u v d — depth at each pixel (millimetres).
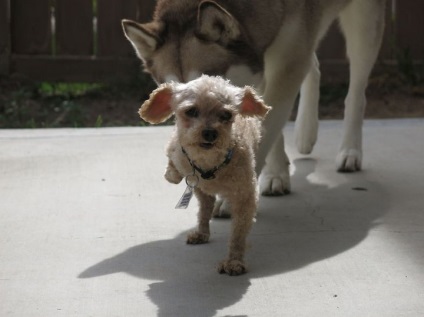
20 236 2770
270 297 2459
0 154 3457
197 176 2512
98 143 3596
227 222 2877
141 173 3248
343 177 3268
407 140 3654
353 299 2451
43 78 4625
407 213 2936
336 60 4766
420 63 4840
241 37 2895
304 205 3018
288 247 2717
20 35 4609
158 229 2818
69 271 2580
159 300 2445
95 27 4812
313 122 3439
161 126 3912
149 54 2924
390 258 2645
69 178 3209
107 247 2707
